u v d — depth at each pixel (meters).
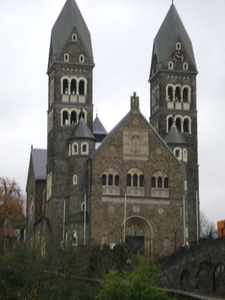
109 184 150.25
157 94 171.12
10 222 156.62
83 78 161.38
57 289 98.75
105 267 117.06
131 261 118.12
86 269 118.81
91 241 143.00
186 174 159.00
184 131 168.00
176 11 174.62
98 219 148.25
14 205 155.50
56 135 157.12
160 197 151.88
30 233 175.88
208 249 107.19
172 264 115.50
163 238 150.50
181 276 113.50
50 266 106.31
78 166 152.38
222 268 103.25
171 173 153.38
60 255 109.19
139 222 150.62
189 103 169.62
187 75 170.62
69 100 159.88
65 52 161.62
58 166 155.12
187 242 152.50
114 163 151.12
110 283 89.94
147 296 88.19
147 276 90.31
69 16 164.62
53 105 159.50
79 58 162.00
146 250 149.62
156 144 153.88
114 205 149.50
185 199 155.50
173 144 159.88
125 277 97.25
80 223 148.38
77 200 151.12
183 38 172.25
